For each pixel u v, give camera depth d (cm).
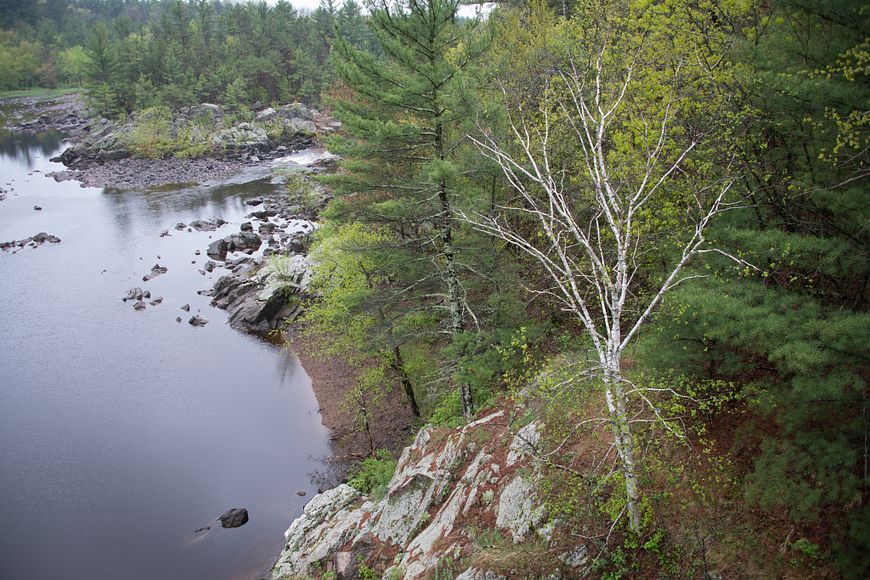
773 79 1049
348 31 10469
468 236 2006
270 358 3509
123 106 10244
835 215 1131
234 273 4519
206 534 2225
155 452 2708
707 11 1408
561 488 1298
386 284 2516
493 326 1950
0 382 3272
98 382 3275
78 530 2266
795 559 1016
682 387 1301
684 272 1244
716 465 1161
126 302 4225
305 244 4641
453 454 1620
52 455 2697
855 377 910
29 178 7638
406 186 1894
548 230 1226
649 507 1133
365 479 2280
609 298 1750
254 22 11369
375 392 2895
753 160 1205
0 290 4375
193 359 3509
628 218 1154
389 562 1545
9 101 13238
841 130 974
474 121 1630
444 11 1702
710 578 1053
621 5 1811
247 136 8981
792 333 945
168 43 10850
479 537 1357
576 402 1448
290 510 2330
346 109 1969
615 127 1580
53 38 15725
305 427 2848
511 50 2262
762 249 1059
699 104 1274
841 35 1003
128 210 6291
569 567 1170
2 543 2205
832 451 944
